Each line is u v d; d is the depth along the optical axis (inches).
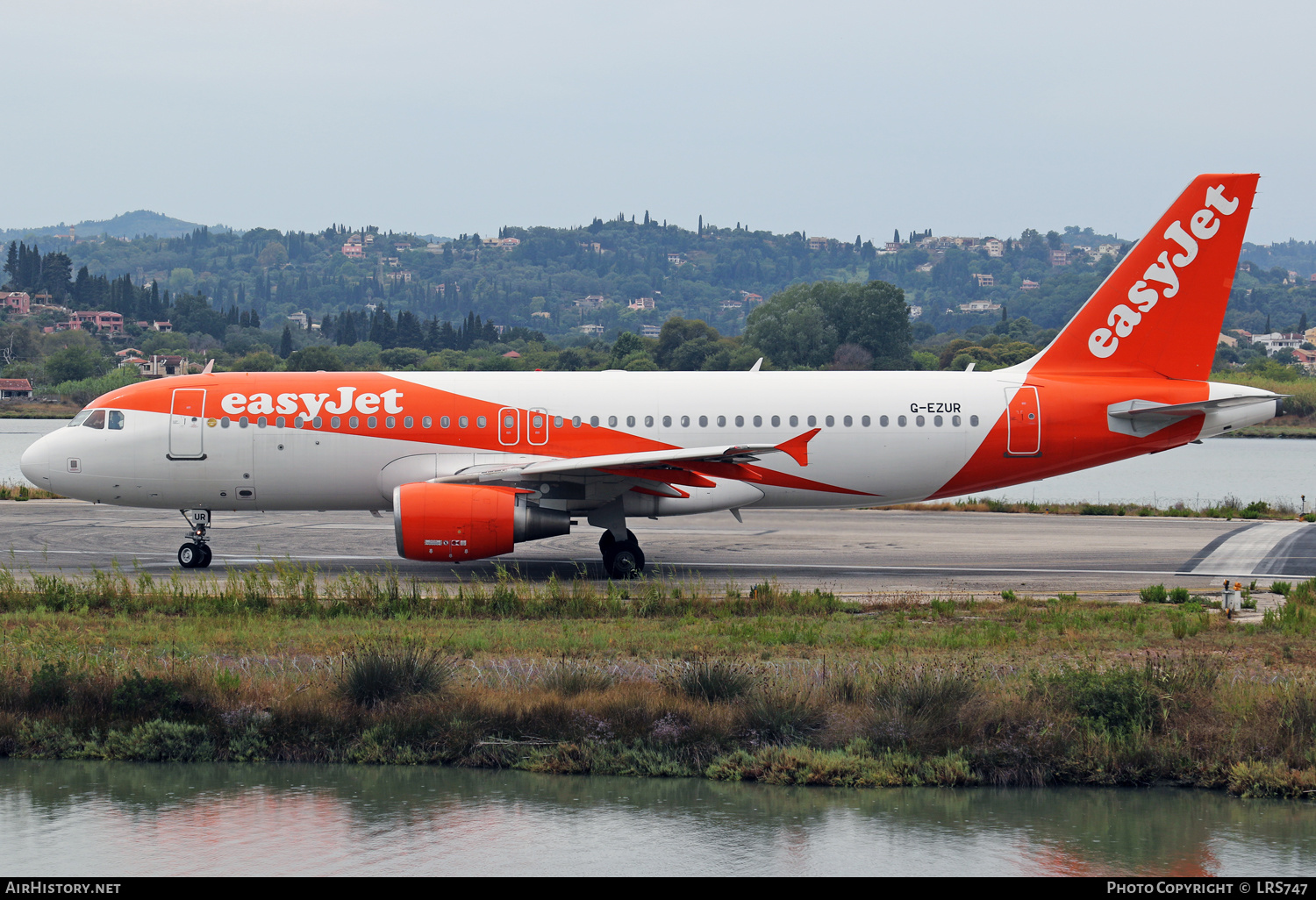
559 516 2849.4
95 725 1701.5
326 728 1672.0
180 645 2044.8
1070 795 1524.4
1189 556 3376.0
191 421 3024.1
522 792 1529.3
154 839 1370.6
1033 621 2320.4
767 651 2028.8
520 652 2022.6
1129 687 1674.5
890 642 2106.3
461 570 3129.9
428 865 1304.1
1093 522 4259.4
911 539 3747.5
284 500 3095.5
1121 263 3115.2
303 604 2449.6
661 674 1811.0
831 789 1536.7
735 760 1590.8
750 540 3727.9
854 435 3068.4
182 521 4131.4
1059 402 3085.6
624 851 1346.0
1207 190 3063.5
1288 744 1571.1
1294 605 2386.8
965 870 1295.5
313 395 3046.3
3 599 2477.9
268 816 1445.6
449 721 1668.3
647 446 3034.0
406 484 2923.2
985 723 1628.9
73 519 4156.0
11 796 1514.5
